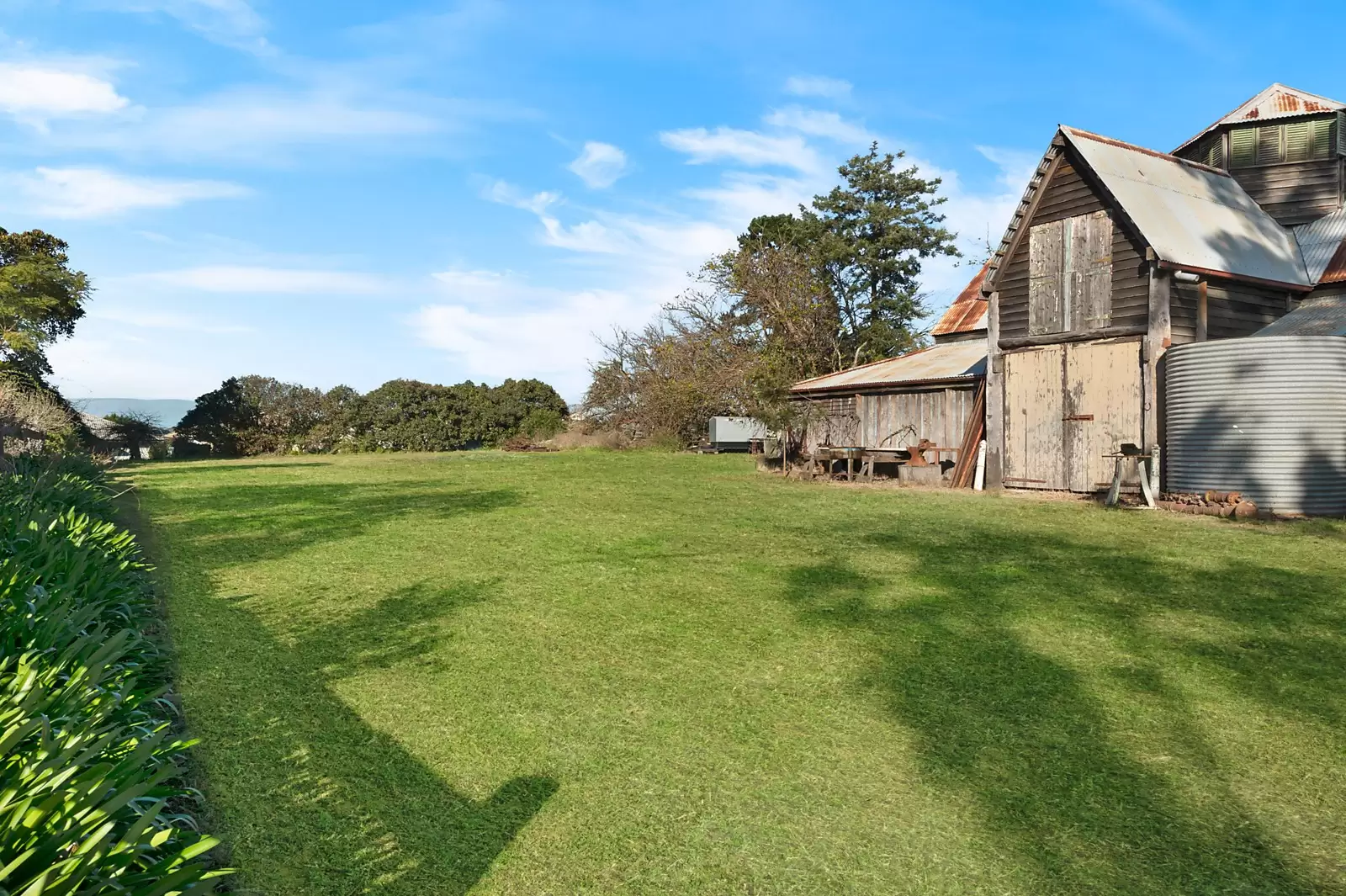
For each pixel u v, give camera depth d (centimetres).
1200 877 272
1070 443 1452
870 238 4412
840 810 313
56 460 1416
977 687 443
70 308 3084
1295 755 363
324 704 412
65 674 300
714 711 408
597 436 3547
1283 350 1107
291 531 984
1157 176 1536
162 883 184
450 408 3694
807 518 1093
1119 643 521
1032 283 1532
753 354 3438
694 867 274
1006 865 278
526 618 577
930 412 1856
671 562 778
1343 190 1680
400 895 255
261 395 3478
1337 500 1104
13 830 181
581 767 346
